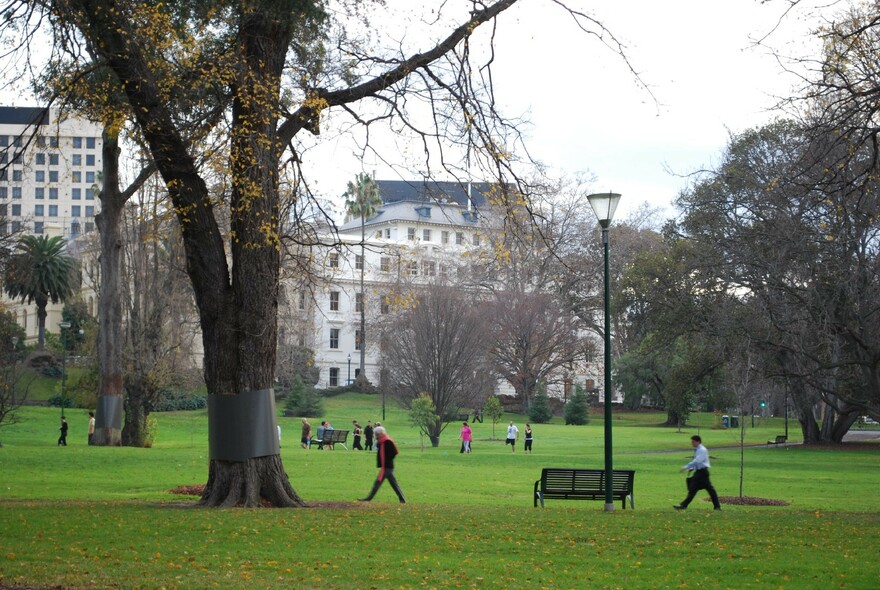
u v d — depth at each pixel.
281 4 16.27
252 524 14.10
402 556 11.70
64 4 16.16
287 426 69.06
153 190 37.94
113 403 39.34
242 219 17.06
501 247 20.06
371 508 17.58
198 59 16.66
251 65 16.84
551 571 10.89
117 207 38.66
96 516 14.67
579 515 17.06
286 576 10.17
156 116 16.33
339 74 18.44
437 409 54.75
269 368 17.64
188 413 73.69
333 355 106.62
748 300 47.72
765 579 10.55
